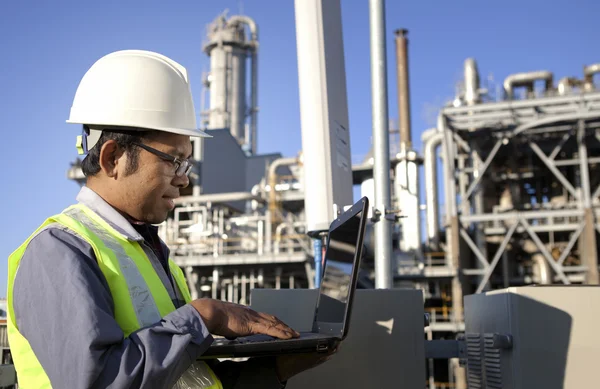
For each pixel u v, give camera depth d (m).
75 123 1.80
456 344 4.38
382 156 5.95
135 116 1.78
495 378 3.34
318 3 5.22
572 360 3.03
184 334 1.49
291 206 29.70
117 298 1.60
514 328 3.09
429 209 27.58
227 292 28.69
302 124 5.14
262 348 1.80
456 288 23.98
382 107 6.06
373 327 3.43
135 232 1.78
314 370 3.38
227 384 2.12
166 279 1.87
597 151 27.38
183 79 1.98
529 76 26.98
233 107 40.97
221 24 42.44
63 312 1.41
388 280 5.65
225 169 32.03
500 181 27.17
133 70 1.85
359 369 3.39
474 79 28.05
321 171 4.99
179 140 1.84
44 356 1.41
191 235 27.55
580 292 3.09
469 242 24.53
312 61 5.14
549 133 25.55
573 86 26.92
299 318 3.66
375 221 5.61
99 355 1.36
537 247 25.50
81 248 1.58
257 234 29.11
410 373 3.41
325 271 3.03
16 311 1.52
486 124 24.77
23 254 1.56
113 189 1.80
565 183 24.34
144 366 1.39
